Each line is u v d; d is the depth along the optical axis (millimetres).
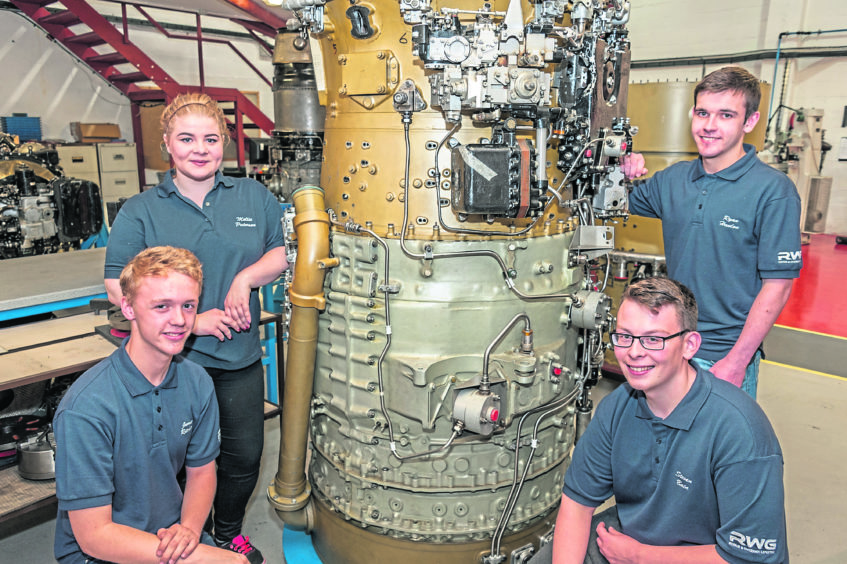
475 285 2131
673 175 2457
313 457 2625
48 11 8609
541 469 2344
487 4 1959
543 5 1940
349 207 2254
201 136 2127
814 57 9375
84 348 2623
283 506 2480
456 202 2010
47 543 2768
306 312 2295
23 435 2754
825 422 3955
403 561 2303
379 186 2156
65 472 1646
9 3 9000
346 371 2289
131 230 2209
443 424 2160
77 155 9023
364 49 2117
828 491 3186
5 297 2814
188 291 1687
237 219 2336
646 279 1638
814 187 9414
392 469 2256
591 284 2510
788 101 9672
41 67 9523
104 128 9695
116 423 1717
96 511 1674
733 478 1577
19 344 2662
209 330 2248
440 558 2275
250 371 2443
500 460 2240
